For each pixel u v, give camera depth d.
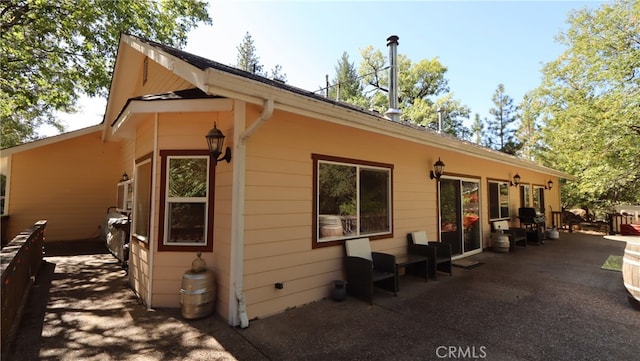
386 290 4.63
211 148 3.49
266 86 2.83
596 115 11.35
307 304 4.05
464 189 7.73
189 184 3.88
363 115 3.91
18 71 9.25
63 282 4.96
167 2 10.11
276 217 3.79
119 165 9.76
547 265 6.48
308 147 4.23
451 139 5.75
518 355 2.71
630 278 3.92
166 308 3.78
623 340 2.99
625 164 11.61
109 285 4.80
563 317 3.58
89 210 9.34
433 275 5.34
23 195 8.54
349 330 3.23
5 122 15.64
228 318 3.37
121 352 2.75
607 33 11.30
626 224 11.97
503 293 4.52
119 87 7.27
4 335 2.77
